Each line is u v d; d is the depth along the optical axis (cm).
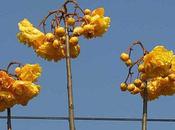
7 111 188
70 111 181
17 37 196
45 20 196
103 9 199
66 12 194
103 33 195
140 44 201
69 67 186
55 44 190
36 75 190
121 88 202
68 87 183
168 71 197
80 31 190
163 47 196
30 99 188
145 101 198
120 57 201
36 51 194
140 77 199
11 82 185
